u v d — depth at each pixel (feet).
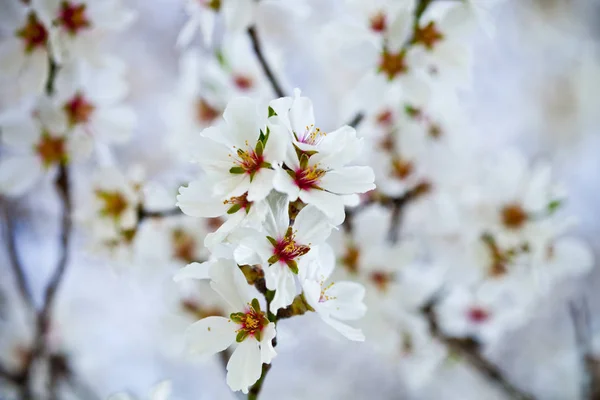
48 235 2.95
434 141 2.19
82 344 2.72
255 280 1.40
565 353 3.22
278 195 1.37
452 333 2.32
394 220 2.16
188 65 2.16
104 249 1.93
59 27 1.82
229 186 1.36
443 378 2.96
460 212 2.12
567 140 4.13
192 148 1.39
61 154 1.92
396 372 3.50
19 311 2.61
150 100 3.74
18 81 1.85
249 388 1.43
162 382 1.53
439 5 1.86
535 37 4.20
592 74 4.18
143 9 3.82
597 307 3.61
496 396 2.97
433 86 1.90
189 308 1.97
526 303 2.11
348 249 1.99
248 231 1.34
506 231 1.99
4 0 1.82
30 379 2.33
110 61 1.93
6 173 1.91
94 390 2.62
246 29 1.88
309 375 3.62
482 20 1.88
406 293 2.04
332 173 1.37
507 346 3.43
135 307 3.21
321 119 3.12
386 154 2.15
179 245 2.00
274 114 1.38
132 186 1.92
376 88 1.88
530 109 4.13
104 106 1.95
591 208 3.92
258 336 1.37
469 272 2.07
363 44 1.87
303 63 3.02
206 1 1.87
